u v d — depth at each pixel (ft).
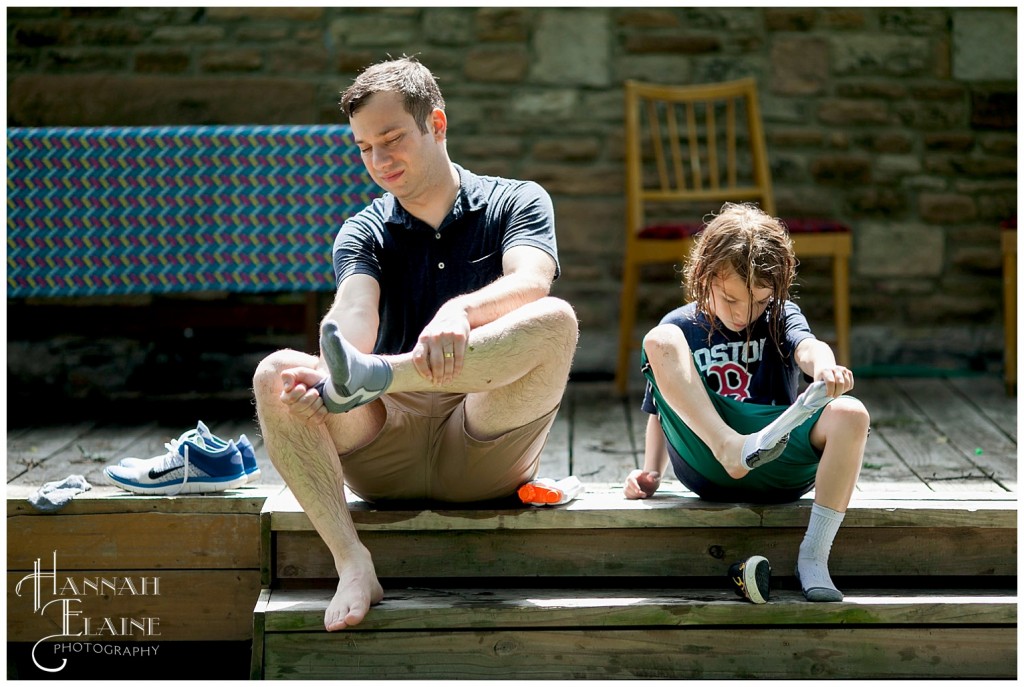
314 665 12.75
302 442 12.40
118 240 20.26
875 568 13.85
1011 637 13.03
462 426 12.81
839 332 23.36
